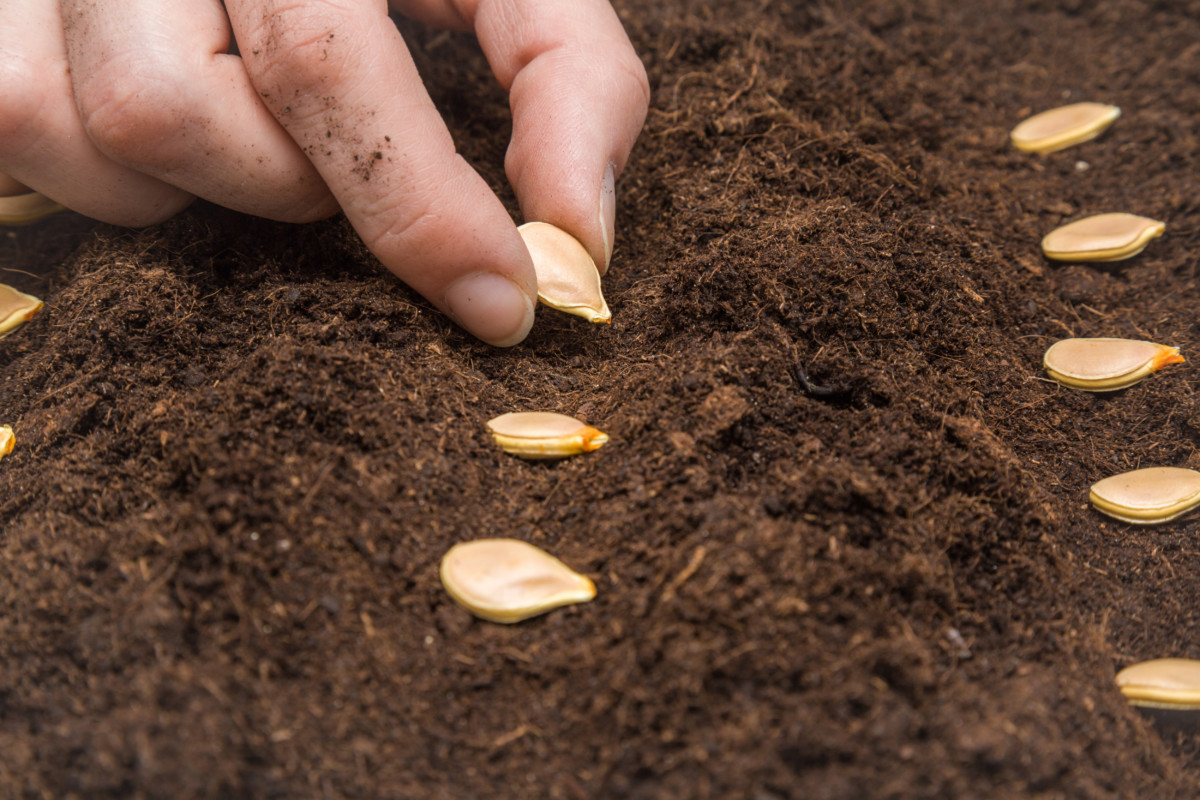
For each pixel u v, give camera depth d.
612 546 0.28
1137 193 0.34
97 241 0.31
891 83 0.36
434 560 0.28
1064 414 0.31
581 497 0.28
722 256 0.31
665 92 0.34
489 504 0.28
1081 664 0.28
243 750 0.26
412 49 0.35
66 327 0.30
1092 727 0.27
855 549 0.28
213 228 0.31
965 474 0.29
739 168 0.32
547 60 0.31
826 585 0.27
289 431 0.28
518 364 0.30
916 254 0.31
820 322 0.30
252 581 0.27
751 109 0.33
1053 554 0.29
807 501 0.28
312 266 0.31
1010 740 0.26
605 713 0.27
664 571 0.27
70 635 0.27
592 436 0.29
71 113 0.29
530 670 0.27
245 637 0.27
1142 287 0.33
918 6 0.39
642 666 0.27
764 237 0.31
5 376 0.30
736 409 0.29
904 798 0.26
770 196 0.32
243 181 0.29
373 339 0.30
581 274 0.30
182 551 0.27
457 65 0.35
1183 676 0.28
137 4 0.28
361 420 0.28
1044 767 0.26
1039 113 0.36
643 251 0.32
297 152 0.29
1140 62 0.37
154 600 0.27
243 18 0.28
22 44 0.29
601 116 0.30
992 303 0.32
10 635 0.27
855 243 0.31
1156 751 0.28
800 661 0.27
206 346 0.30
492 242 0.29
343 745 0.27
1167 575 0.29
